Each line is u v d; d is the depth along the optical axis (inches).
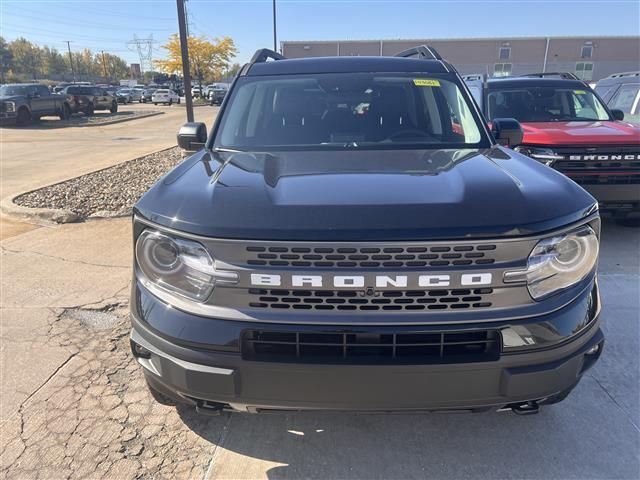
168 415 107.2
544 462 93.4
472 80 301.7
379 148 117.9
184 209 79.6
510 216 74.8
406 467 92.7
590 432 101.1
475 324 73.7
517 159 106.1
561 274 77.4
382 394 75.3
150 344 81.5
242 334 75.4
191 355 77.1
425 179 87.9
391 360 74.2
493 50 2126.0
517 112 256.4
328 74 139.3
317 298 73.6
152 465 93.4
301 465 93.4
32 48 4788.4
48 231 240.2
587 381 117.6
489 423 104.1
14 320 149.3
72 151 553.9
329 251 72.1
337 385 75.2
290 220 74.3
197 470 92.2
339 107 130.5
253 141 123.4
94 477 90.5
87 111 1168.8
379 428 103.0
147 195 88.5
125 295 166.7
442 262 72.5
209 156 113.9
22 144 626.8
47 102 989.8
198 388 78.1
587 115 254.1
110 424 104.4
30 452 96.5
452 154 110.2
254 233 73.3
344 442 99.1
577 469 91.6
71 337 139.7
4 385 117.8
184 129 136.1
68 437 100.5
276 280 73.3
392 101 131.7
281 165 100.7
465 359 74.3
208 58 2178.9
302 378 75.4
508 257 73.3
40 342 136.9
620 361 125.1
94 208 275.7
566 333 76.9
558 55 2128.4
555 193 82.5
